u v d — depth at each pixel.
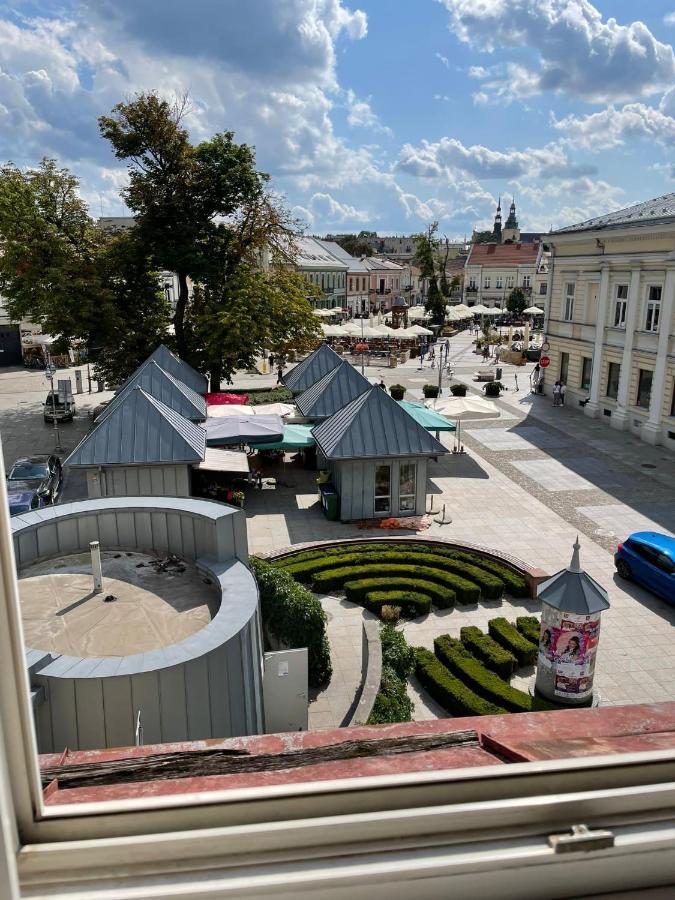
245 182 34.50
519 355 58.62
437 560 17.33
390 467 21.84
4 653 1.40
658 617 15.92
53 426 32.56
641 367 31.81
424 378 50.91
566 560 19.11
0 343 49.88
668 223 28.52
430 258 87.19
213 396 29.98
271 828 1.52
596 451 29.84
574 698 12.04
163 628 7.31
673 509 23.05
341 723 11.73
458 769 1.73
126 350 33.78
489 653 13.51
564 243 38.19
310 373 31.45
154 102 32.56
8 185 32.19
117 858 1.46
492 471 27.16
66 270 32.50
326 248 102.81
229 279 35.72
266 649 12.91
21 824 1.48
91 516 8.97
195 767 2.27
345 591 16.31
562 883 1.55
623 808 1.64
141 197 33.47
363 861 1.51
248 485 25.45
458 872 1.50
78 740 6.22
